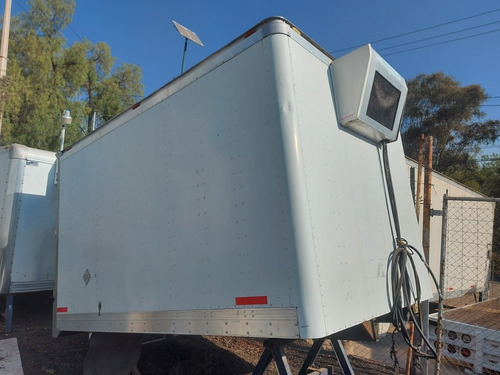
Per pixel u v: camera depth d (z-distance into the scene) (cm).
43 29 1828
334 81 269
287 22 232
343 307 221
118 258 328
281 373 243
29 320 647
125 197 329
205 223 250
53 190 658
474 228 887
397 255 293
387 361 496
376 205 294
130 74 2391
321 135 241
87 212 383
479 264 899
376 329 334
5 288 578
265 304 209
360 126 271
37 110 1511
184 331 255
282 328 200
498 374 480
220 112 250
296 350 519
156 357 458
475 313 598
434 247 754
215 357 467
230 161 239
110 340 369
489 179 2564
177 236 271
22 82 1519
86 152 398
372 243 274
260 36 231
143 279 297
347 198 255
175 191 277
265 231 215
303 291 196
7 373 406
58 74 1802
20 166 617
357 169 278
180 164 276
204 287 246
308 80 240
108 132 363
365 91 256
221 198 242
